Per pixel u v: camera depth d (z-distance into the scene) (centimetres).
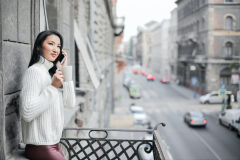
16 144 238
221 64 2848
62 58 239
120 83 6109
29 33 271
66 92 221
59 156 210
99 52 1253
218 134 1758
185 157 1327
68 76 220
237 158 1245
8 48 221
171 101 3475
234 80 2614
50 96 192
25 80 197
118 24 3008
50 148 208
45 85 204
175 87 4697
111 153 1208
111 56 2662
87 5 871
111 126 1655
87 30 886
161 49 7238
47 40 209
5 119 216
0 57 200
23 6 254
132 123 1661
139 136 1623
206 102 3112
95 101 1053
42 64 211
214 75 2947
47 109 204
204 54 2967
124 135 1662
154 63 8788
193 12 3164
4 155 205
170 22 5694
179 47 4372
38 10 287
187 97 3644
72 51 518
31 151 207
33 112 188
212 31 2738
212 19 2686
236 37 2705
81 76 652
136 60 14700
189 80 4100
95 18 1048
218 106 2994
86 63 592
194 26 3156
